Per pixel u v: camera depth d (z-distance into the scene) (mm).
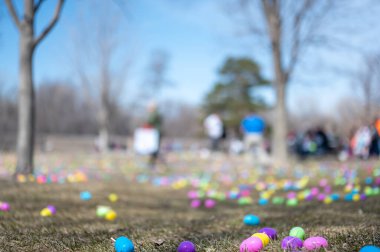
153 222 4445
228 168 13352
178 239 3404
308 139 19875
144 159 17281
